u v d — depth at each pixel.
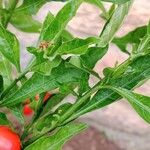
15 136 0.17
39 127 0.18
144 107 0.16
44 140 0.17
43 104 0.19
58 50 0.15
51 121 0.18
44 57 0.15
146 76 0.17
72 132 0.17
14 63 0.17
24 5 0.19
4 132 0.17
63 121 0.18
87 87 0.17
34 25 0.22
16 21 0.22
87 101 0.18
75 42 0.15
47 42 0.16
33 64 0.16
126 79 0.17
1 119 0.18
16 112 0.18
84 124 0.17
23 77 0.18
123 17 0.18
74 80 0.17
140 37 0.21
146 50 0.17
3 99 0.17
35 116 0.19
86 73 0.17
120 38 0.21
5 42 0.17
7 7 0.20
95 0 0.20
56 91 0.20
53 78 0.17
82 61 0.17
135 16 0.44
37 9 0.19
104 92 0.18
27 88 0.17
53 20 0.16
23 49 0.44
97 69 0.44
